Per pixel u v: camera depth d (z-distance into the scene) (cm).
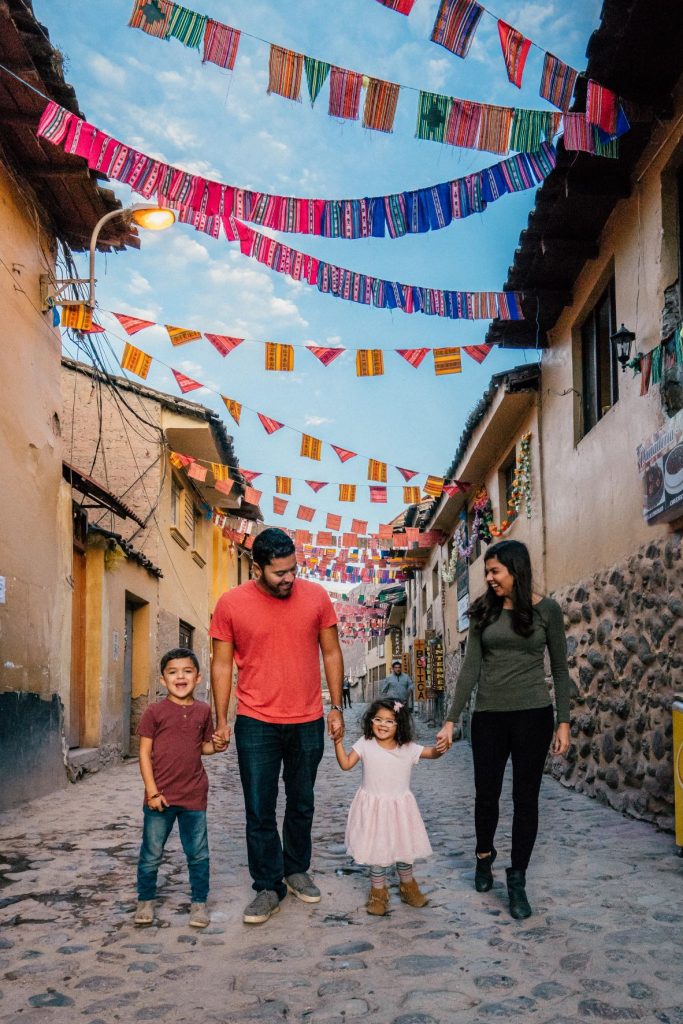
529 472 1123
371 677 4981
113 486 1373
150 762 386
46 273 860
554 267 871
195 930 372
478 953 334
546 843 552
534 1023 268
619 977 306
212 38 434
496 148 484
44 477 843
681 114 600
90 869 489
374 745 409
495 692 416
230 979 312
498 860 502
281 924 378
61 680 871
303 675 412
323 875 476
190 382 893
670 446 588
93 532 1022
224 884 454
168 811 387
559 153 686
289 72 450
